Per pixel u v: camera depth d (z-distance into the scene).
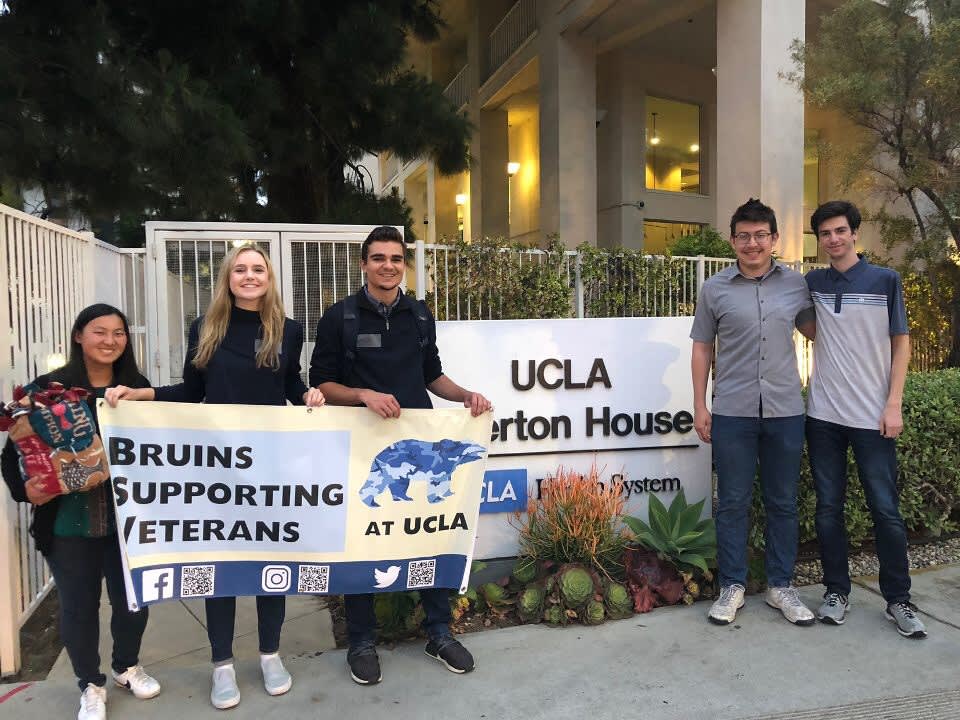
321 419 2.91
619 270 7.48
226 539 2.86
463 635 3.45
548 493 3.87
